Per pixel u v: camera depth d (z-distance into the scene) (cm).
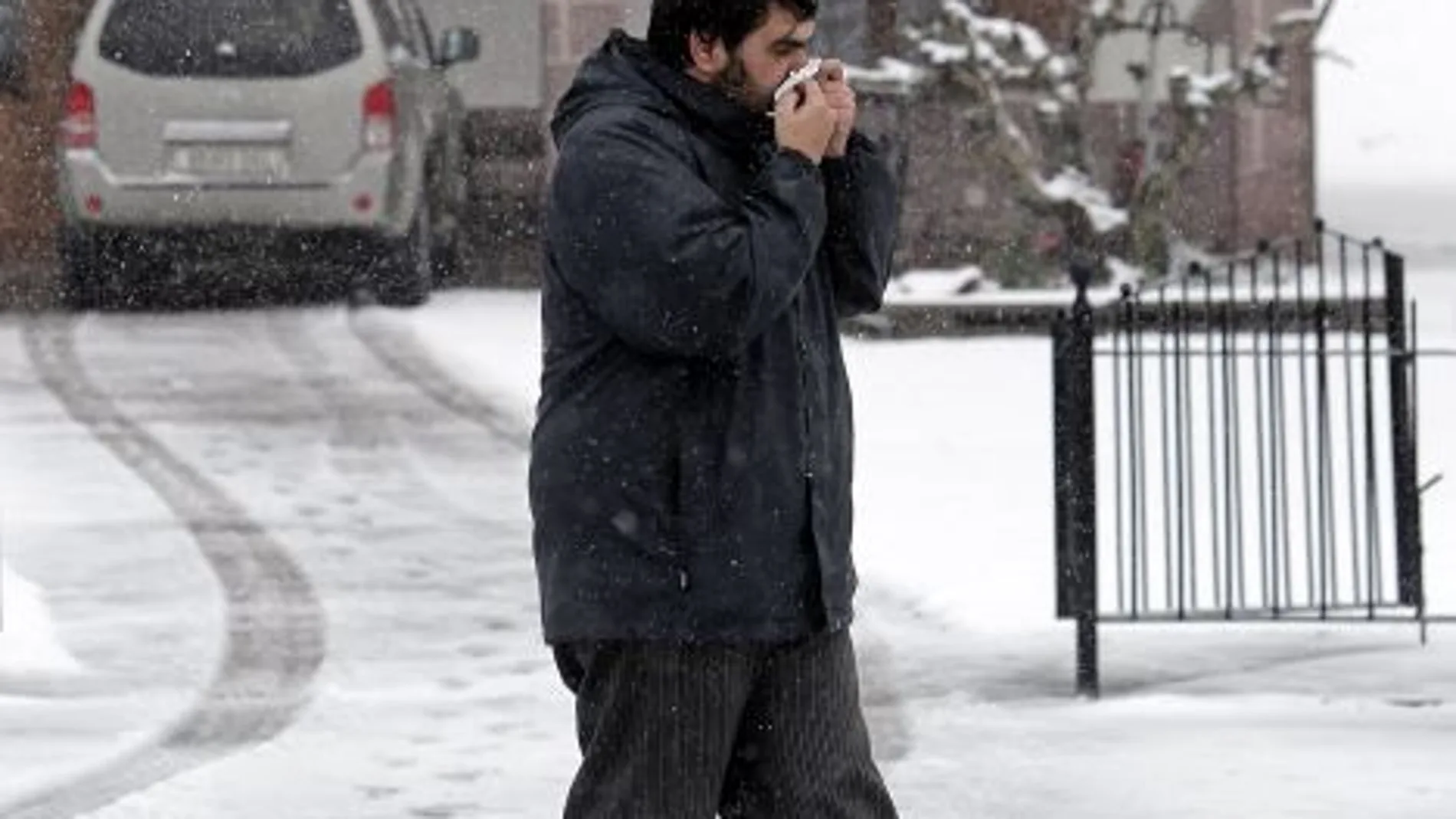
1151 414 3241
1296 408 3319
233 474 2889
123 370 3584
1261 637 2188
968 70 4384
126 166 4091
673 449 1112
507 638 2191
